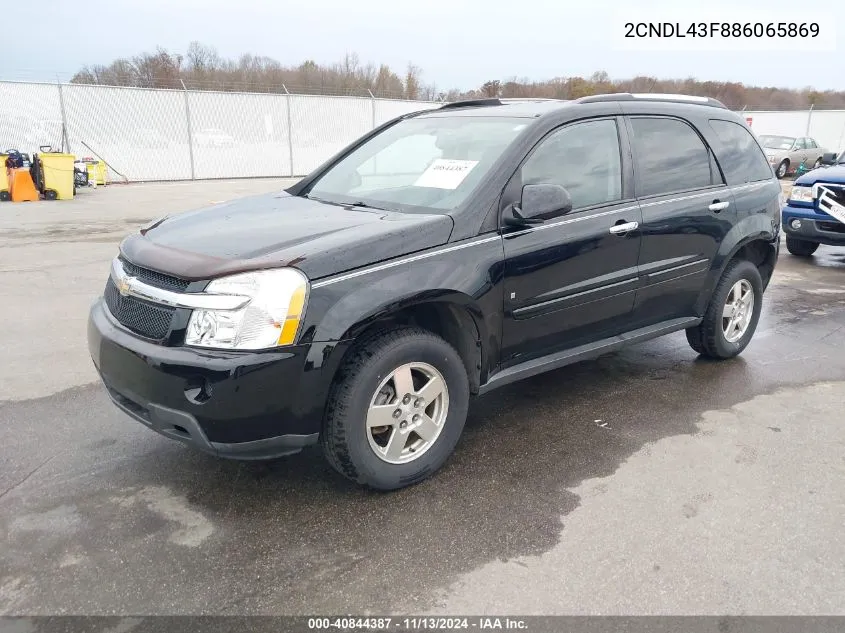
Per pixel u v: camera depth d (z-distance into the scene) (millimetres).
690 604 2525
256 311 2785
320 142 26875
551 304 3756
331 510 3121
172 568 2693
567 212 3516
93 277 7684
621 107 4234
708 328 4945
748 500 3242
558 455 3678
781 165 24438
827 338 5875
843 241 8688
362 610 2477
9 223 12117
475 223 3396
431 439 3361
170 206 15141
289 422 2902
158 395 2865
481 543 2883
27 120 20219
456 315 3379
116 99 21734
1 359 5020
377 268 3045
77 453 3621
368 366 3018
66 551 2787
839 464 3607
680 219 4367
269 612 2459
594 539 2916
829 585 2643
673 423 4098
